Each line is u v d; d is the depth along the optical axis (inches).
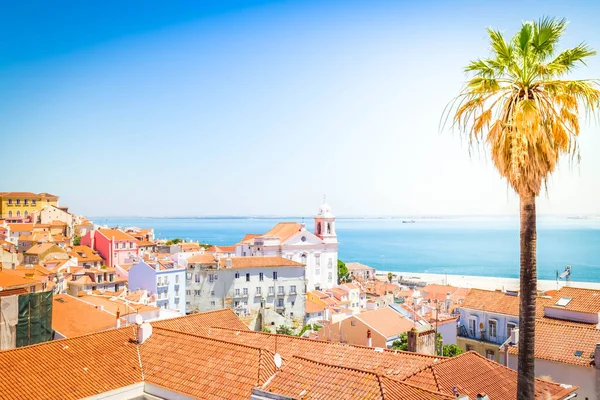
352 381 1202.0
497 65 988.6
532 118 922.7
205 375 1409.9
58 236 7303.2
